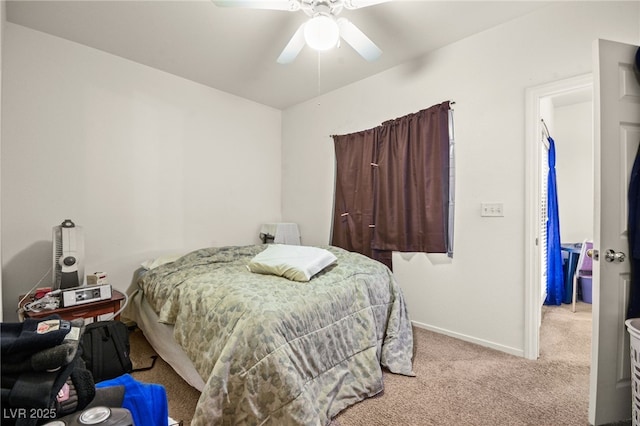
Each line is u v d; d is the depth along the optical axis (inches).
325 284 72.0
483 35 93.0
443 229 100.9
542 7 82.0
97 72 102.3
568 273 139.6
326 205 139.9
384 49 102.7
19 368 25.4
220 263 96.2
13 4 79.4
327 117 139.1
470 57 95.7
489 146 92.4
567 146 155.0
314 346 60.8
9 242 87.5
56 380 26.0
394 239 113.5
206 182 131.1
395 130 113.3
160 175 117.6
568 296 139.1
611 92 60.3
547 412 62.2
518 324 87.0
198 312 65.2
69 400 28.1
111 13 83.6
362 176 123.5
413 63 109.4
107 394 31.1
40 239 92.2
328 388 61.3
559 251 136.6
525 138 85.7
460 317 98.6
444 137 100.5
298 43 77.4
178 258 108.0
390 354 78.5
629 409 60.3
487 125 92.6
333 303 67.7
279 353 53.2
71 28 90.4
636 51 62.4
